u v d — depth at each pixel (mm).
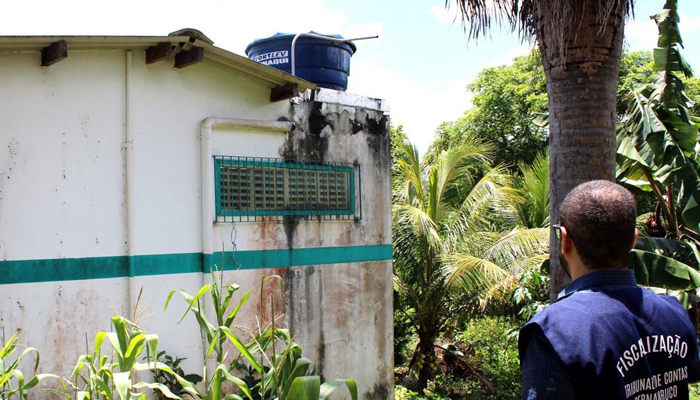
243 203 4996
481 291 8117
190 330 4711
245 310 4949
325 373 5379
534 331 1774
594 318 1724
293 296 5227
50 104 4266
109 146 4465
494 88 17500
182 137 4750
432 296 8430
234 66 4836
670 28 6406
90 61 4418
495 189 8758
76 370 3465
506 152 17141
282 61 5906
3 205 4090
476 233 8688
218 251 4832
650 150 6184
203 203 4781
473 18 4734
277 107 5250
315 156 5438
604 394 1642
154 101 4629
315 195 5426
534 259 7930
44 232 4215
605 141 4117
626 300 1789
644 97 6656
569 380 1662
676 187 7441
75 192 4328
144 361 4449
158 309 4570
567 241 1923
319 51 5871
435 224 8742
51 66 4273
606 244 1810
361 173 5754
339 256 5547
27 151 4180
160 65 4656
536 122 7906
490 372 8500
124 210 4496
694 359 1875
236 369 4895
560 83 4164
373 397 5695
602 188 1883
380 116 5941
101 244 4402
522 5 4707
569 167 4133
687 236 6895
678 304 1933
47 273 4215
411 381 8500
